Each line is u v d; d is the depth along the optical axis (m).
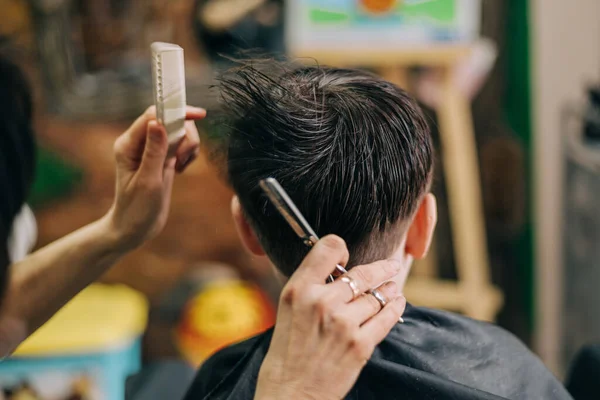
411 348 0.59
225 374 0.67
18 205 0.60
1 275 0.57
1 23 1.70
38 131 1.79
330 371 0.46
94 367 1.29
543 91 1.79
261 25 1.70
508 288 1.92
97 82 1.78
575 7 1.74
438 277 1.88
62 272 0.72
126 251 0.72
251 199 0.59
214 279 1.75
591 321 1.64
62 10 1.73
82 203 1.84
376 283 0.50
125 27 1.75
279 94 0.57
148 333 1.79
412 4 1.59
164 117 0.60
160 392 0.86
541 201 1.84
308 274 0.47
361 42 1.61
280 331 0.48
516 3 1.77
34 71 1.75
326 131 0.56
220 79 0.61
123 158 0.67
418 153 0.58
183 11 1.73
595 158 1.58
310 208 0.56
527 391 0.59
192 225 1.83
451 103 1.65
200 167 1.80
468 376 0.58
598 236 1.58
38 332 1.30
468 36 1.60
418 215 0.62
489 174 1.87
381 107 0.58
